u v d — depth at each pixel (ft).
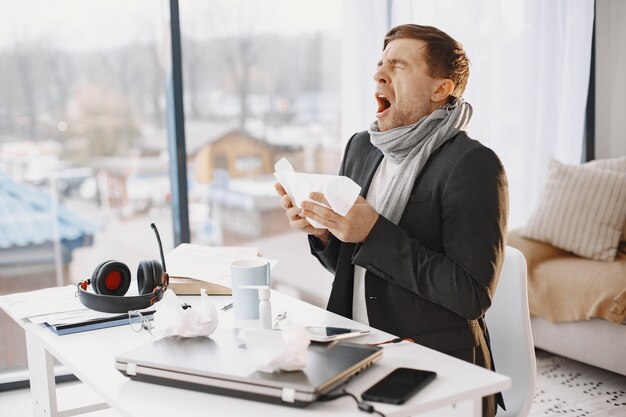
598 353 9.27
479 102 11.10
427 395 3.51
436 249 4.98
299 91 27.43
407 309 4.98
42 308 5.28
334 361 3.73
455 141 5.05
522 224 12.13
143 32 21.66
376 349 3.95
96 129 26.66
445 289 4.65
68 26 21.13
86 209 27.78
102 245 28.30
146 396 3.64
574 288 9.48
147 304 5.18
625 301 8.90
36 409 5.90
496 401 5.16
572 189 10.55
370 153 5.82
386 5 9.95
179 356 3.87
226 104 27.25
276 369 3.57
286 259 24.93
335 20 10.55
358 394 3.56
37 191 26.07
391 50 5.20
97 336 4.76
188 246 6.45
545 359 10.53
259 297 4.86
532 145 12.00
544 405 8.83
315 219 4.72
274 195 28.19
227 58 26.68
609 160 11.52
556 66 12.20
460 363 4.01
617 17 13.21
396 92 5.20
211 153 27.76
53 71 24.81
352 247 5.33
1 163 25.41
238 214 28.22
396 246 4.73
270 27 25.77
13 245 25.77
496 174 4.83
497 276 4.73
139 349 4.03
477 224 4.68
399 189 5.11
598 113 13.43
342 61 9.95
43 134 25.67
